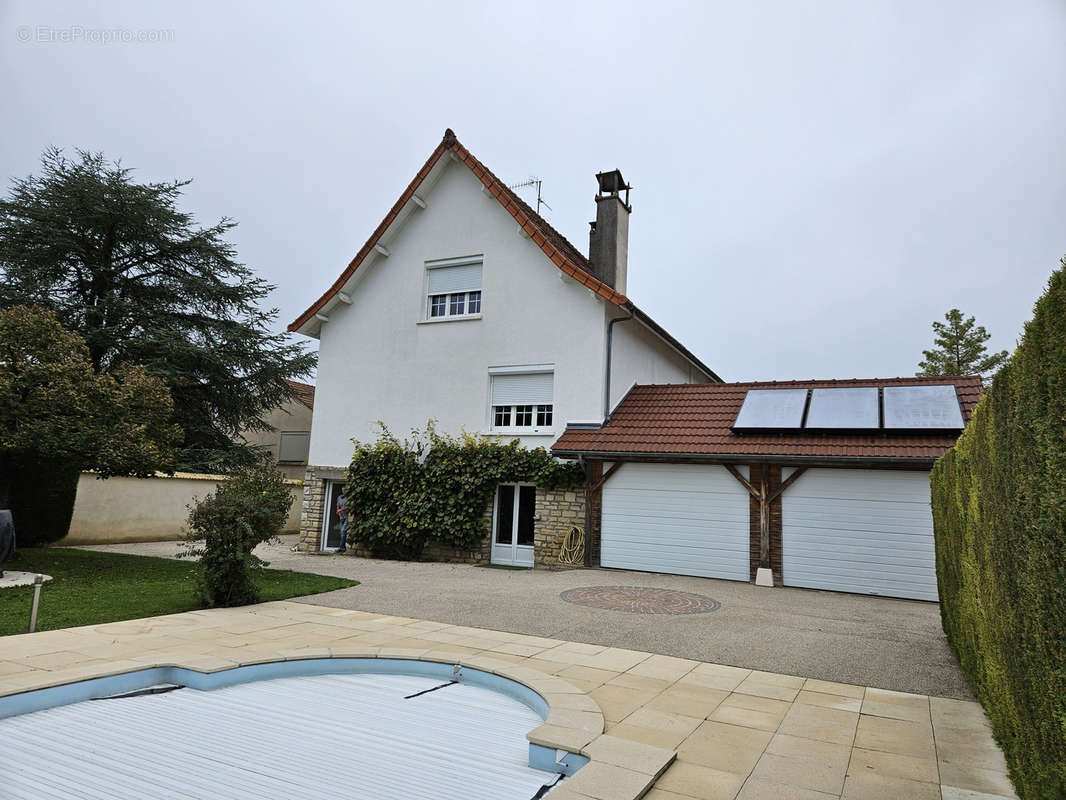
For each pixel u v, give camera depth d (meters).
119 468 12.12
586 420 14.62
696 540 12.94
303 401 29.62
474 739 4.50
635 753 3.87
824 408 13.06
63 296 22.92
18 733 4.39
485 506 15.28
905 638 7.73
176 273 25.17
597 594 10.30
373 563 14.59
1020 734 3.30
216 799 3.52
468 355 16.28
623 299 14.45
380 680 5.88
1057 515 2.59
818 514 12.04
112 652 6.13
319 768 3.97
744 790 3.54
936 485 8.06
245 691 5.44
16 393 11.03
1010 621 3.51
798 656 6.75
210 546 8.84
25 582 10.03
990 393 4.03
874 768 3.90
